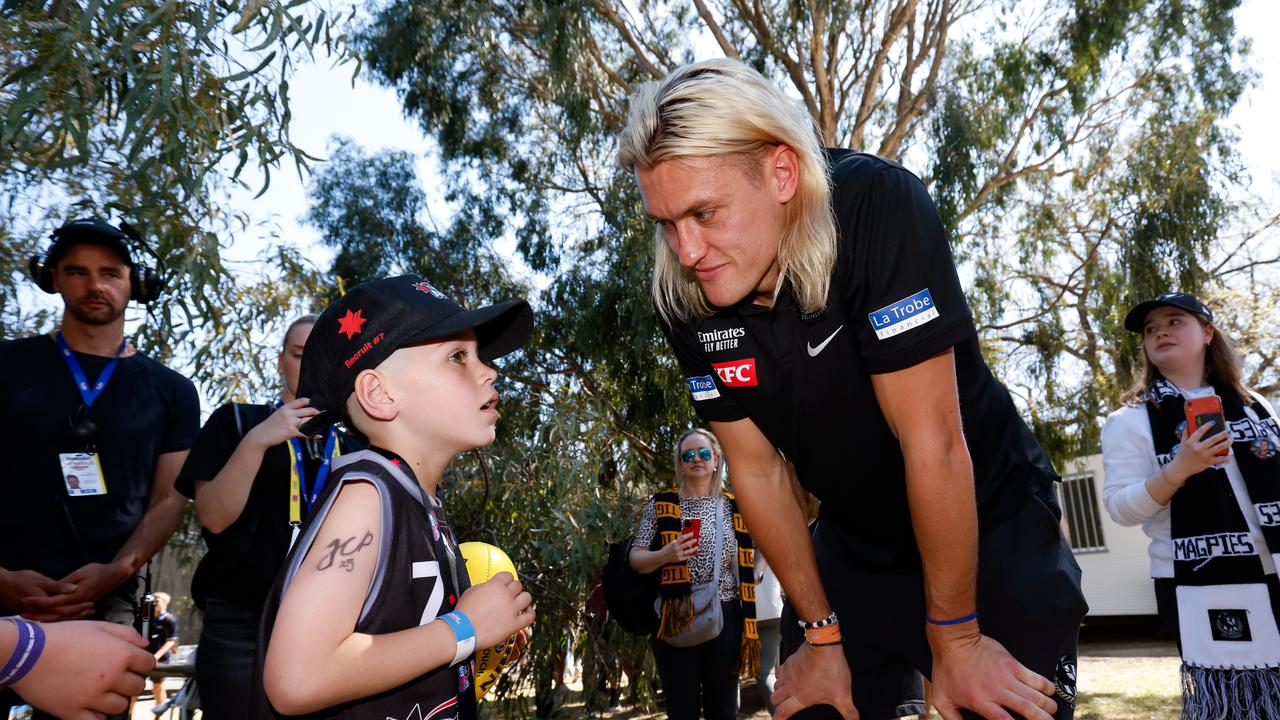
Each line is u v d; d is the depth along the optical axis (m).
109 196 4.28
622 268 10.77
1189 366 3.38
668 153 1.56
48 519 2.92
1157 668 9.25
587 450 6.75
